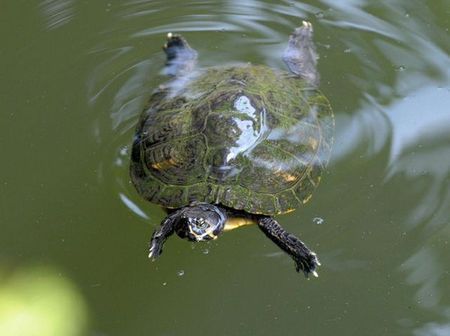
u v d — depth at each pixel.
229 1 9.39
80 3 9.46
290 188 6.26
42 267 6.49
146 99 8.08
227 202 6.05
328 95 7.99
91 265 6.60
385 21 9.01
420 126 7.61
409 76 8.26
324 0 9.37
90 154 7.50
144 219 6.90
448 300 6.11
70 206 7.05
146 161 6.57
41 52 8.80
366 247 6.58
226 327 6.11
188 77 7.56
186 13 9.28
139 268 6.61
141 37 8.99
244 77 7.02
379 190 7.01
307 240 6.64
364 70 8.34
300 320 6.11
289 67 8.06
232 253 6.68
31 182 7.26
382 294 6.23
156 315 6.23
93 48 8.84
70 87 8.33
